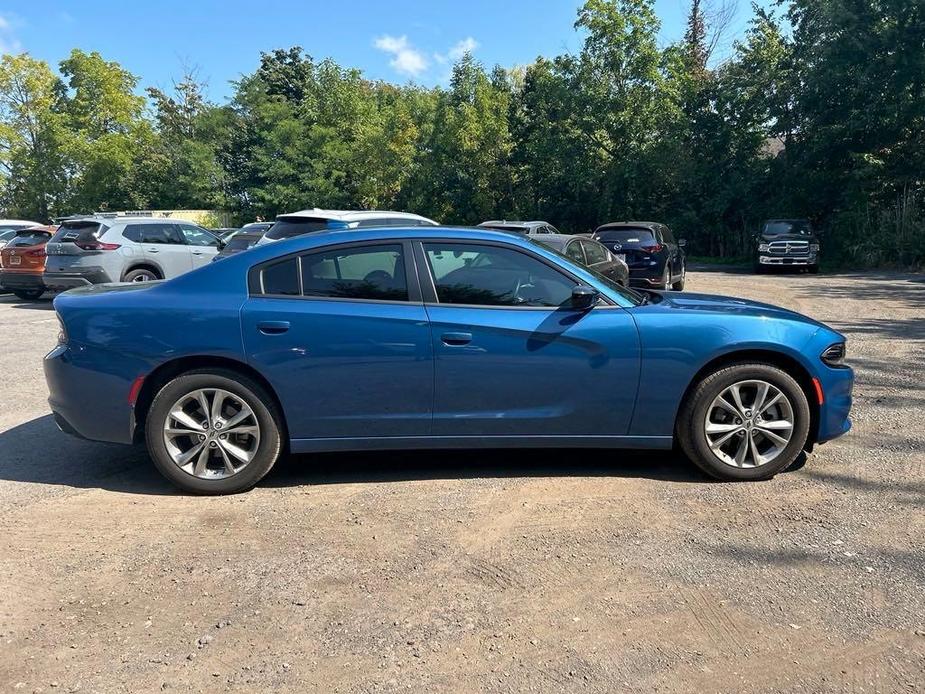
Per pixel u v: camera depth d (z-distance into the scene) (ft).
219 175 152.76
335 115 143.64
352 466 15.83
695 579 10.76
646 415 14.33
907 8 70.74
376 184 137.18
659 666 8.73
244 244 45.52
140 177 157.79
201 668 8.79
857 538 12.02
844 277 66.03
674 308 14.71
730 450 14.79
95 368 14.06
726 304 15.48
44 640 9.38
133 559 11.57
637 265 49.11
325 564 11.36
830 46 76.02
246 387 13.99
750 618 9.71
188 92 181.57
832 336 14.79
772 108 85.61
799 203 83.92
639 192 100.83
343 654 9.04
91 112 153.07
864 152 76.28
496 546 11.91
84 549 11.92
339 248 14.40
